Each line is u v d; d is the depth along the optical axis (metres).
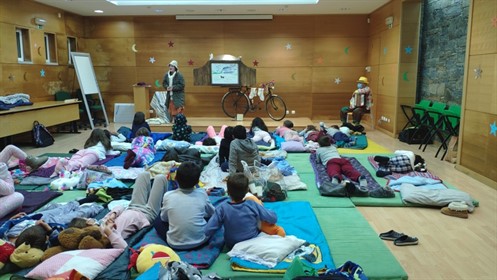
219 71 9.19
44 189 4.16
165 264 2.25
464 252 2.91
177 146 5.62
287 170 4.50
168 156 4.82
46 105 7.41
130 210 3.04
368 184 4.32
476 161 4.82
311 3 8.38
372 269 2.51
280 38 9.89
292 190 4.13
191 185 2.81
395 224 3.43
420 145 6.70
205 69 9.25
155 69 10.14
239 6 8.64
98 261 2.35
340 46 9.89
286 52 9.93
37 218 3.07
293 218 3.26
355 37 9.85
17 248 2.45
